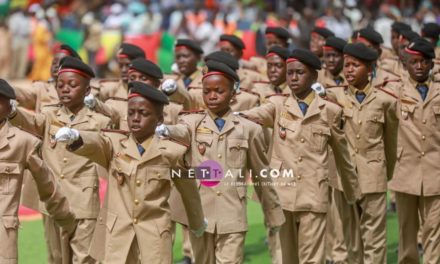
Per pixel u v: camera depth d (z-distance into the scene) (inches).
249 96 1425.9
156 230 984.9
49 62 3516.2
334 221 1336.1
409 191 1285.7
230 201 1091.9
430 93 1288.1
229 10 3555.6
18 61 3540.8
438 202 1277.1
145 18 3351.4
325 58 1524.4
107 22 3415.4
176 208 1083.3
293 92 1200.8
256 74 1696.6
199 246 1108.5
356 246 1337.4
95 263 1188.5
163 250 982.4
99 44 3363.7
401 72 1715.1
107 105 1290.6
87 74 1205.7
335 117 1195.3
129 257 988.6
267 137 1202.0
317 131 1182.9
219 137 1099.9
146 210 984.9
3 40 3469.5
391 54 1877.5
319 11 3380.9
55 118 1208.2
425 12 3432.6
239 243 1089.4
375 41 1680.6
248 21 3344.0
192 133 1101.7
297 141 1181.7
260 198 1133.1
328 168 1216.2
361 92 1326.3
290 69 1191.6
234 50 1781.5
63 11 3934.5
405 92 1304.1
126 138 995.3
